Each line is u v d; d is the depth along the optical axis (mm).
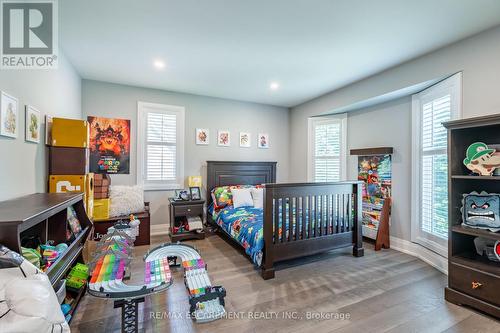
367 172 3920
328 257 3133
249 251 2730
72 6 1948
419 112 3174
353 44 2584
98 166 3734
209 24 2223
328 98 4316
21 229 1092
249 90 4176
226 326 1758
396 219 3482
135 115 3977
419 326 1764
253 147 5035
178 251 2436
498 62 2195
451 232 2129
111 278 1640
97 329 1711
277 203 2604
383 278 2521
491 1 1875
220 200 4113
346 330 1716
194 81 3736
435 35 2385
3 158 1624
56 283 1425
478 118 1926
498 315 1812
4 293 921
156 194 4141
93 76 3539
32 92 2049
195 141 4469
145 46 2648
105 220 3252
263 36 2438
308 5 1946
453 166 2146
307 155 4906
